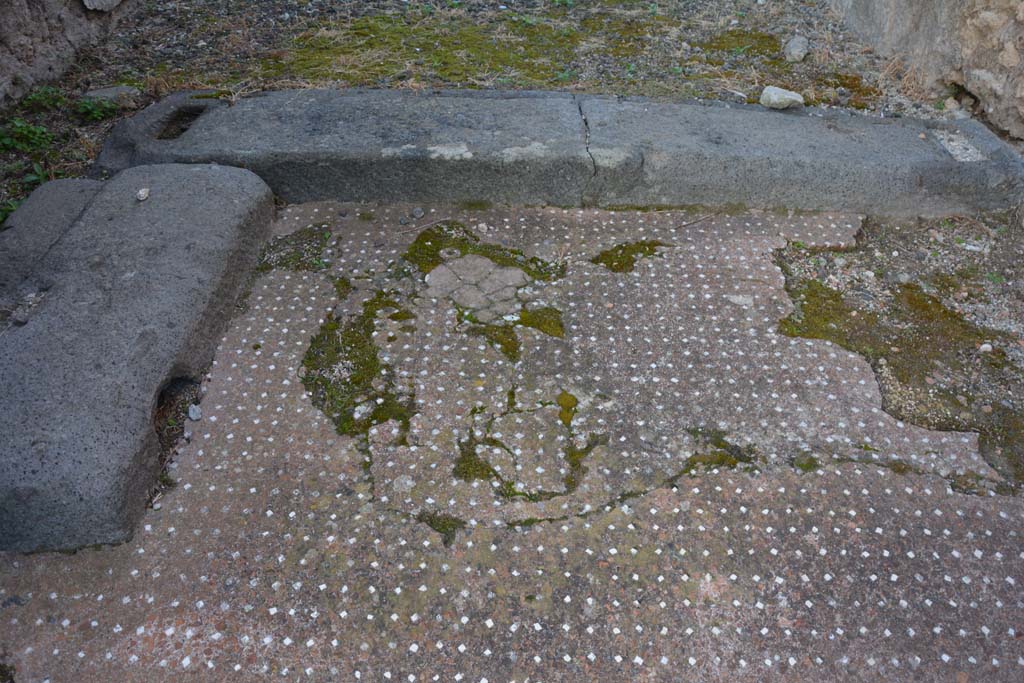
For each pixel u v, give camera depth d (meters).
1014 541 2.02
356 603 1.86
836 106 3.56
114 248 2.52
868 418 2.31
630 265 2.83
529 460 2.17
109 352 2.18
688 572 1.93
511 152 3.04
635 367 2.45
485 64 3.82
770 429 2.27
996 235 3.03
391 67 3.76
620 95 3.54
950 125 3.39
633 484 2.11
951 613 1.87
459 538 1.98
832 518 2.04
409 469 2.13
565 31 4.21
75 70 3.83
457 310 2.64
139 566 1.91
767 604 1.88
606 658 1.78
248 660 1.75
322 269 2.79
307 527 1.99
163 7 4.42
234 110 3.35
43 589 1.88
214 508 2.04
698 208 3.14
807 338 2.56
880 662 1.78
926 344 2.57
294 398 2.34
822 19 4.35
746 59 3.94
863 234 3.04
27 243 2.62
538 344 2.52
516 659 1.77
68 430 1.98
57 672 1.74
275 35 4.13
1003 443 2.27
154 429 2.14
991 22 3.25
